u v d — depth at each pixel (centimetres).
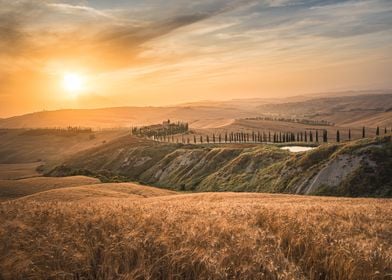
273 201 3462
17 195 7156
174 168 17888
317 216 1265
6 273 616
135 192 6731
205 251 693
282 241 834
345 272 655
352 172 8644
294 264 689
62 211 1080
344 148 9700
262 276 620
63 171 16700
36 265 638
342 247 736
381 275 635
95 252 720
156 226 880
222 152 16388
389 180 8012
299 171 10225
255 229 948
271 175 11231
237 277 628
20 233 805
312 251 748
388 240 967
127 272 631
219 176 13675
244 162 13688
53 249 705
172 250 689
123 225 884
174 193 7338
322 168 9469
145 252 694
